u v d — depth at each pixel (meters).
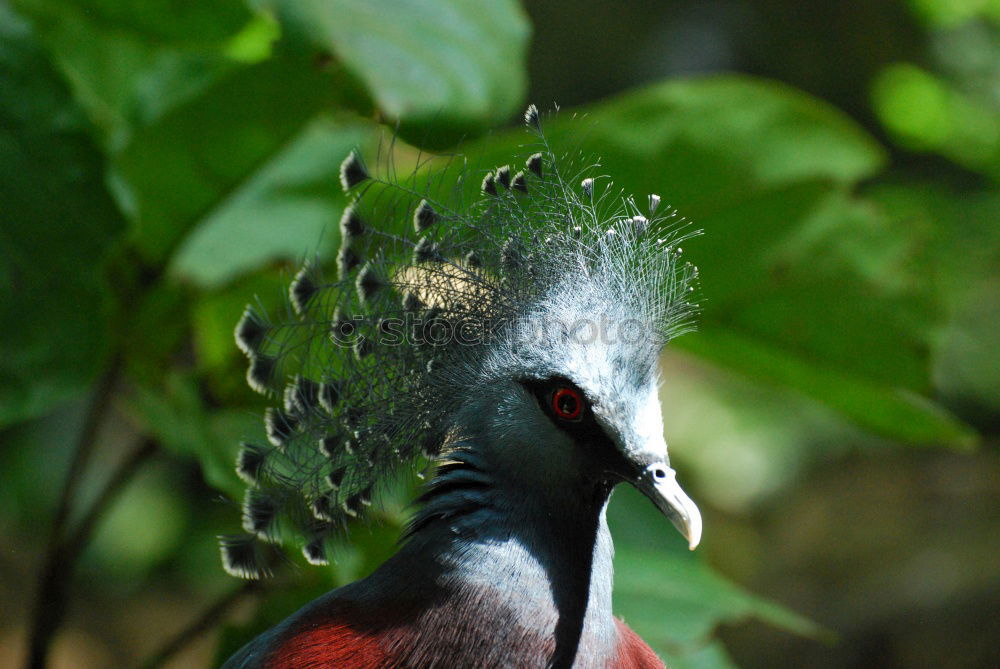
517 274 3.26
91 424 3.38
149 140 3.35
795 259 3.40
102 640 5.46
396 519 3.31
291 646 3.24
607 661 3.25
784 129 3.38
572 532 3.26
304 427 3.25
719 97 3.37
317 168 3.43
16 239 3.33
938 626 5.89
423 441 3.27
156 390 3.37
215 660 3.34
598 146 3.37
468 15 3.34
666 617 3.34
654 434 3.25
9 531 5.30
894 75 6.66
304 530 3.26
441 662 3.23
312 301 3.26
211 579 5.22
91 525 3.38
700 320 3.42
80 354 3.33
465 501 3.26
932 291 3.40
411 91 3.31
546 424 3.26
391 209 3.29
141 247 3.37
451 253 3.26
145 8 3.34
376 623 3.24
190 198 3.37
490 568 3.24
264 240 3.41
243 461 3.26
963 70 7.05
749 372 3.46
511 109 3.34
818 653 5.95
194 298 3.38
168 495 5.25
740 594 3.37
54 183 3.33
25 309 3.32
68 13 3.36
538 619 3.24
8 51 3.34
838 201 3.39
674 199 3.39
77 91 3.38
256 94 3.34
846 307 3.41
